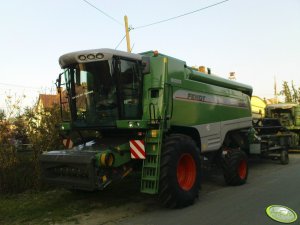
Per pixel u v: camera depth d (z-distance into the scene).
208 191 8.66
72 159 6.47
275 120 14.93
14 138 8.95
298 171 11.78
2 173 8.57
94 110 7.30
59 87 7.70
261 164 13.86
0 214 6.79
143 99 7.44
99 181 6.37
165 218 6.29
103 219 6.38
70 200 7.81
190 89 8.21
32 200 7.88
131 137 7.44
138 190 8.66
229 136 10.48
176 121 7.63
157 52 7.52
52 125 9.25
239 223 5.86
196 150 7.44
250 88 11.78
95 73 7.12
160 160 6.69
